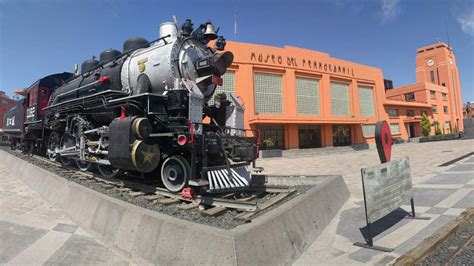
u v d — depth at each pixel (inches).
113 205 164.4
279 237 129.5
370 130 1173.1
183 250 118.1
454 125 1867.6
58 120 358.0
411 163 473.7
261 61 856.3
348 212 207.6
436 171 354.0
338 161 621.6
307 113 957.8
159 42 270.1
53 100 406.6
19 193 282.5
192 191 200.2
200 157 214.5
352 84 1104.2
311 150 914.1
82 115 311.3
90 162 307.1
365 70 1165.7
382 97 1242.0
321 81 999.6
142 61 255.1
